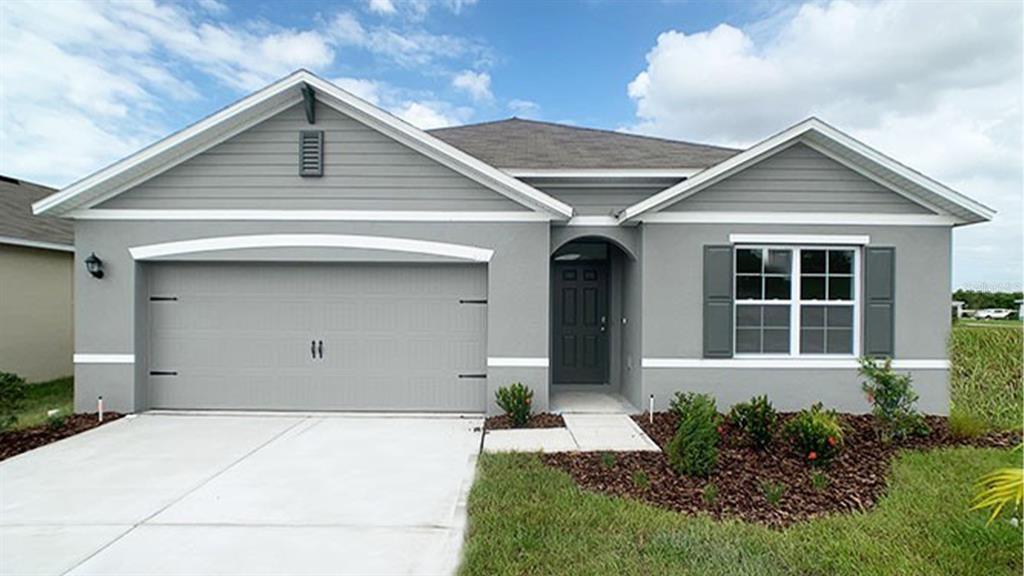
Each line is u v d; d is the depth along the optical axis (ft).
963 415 23.52
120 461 20.01
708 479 17.35
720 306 27.35
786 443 20.63
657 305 27.48
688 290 27.48
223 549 13.32
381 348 27.96
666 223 27.50
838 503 15.51
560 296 34.58
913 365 27.32
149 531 14.30
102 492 16.98
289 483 17.78
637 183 30.01
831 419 20.12
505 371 27.12
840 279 28.09
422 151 27.12
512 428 24.50
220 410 27.99
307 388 27.96
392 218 27.22
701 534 13.33
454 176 27.25
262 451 21.26
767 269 28.07
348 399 27.96
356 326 27.94
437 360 27.96
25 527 14.55
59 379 41.45
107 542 13.69
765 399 21.62
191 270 27.91
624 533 13.47
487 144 35.53
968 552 12.41
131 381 27.14
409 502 16.24
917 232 27.45
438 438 23.20
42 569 12.40
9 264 38.17
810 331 28.02
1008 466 18.38
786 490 16.47
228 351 27.94
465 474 18.66
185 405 27.96
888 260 27.35
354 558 12.89
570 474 18.08
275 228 27.25
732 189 27.45
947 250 27.45
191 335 27.94
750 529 13.66
